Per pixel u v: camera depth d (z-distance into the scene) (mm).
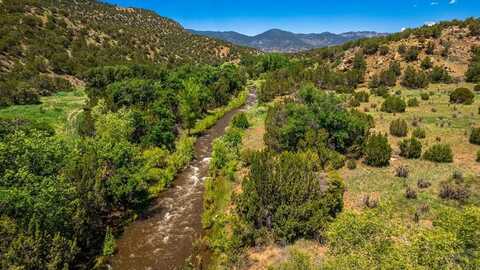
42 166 17984
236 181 27500
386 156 27297
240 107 62688
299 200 19250
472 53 64938
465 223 10812
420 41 70375
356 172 26406
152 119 35688
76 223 17203
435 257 9484
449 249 9688
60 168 19281
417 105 46500
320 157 27391
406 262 9570
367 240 11055
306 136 29750
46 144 19016
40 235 14625
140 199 24797
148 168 27562
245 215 20156
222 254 18391
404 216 18938
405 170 24828
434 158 27406
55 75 79250
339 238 11664
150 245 20359
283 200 19391
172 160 32000
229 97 67938
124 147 24328
